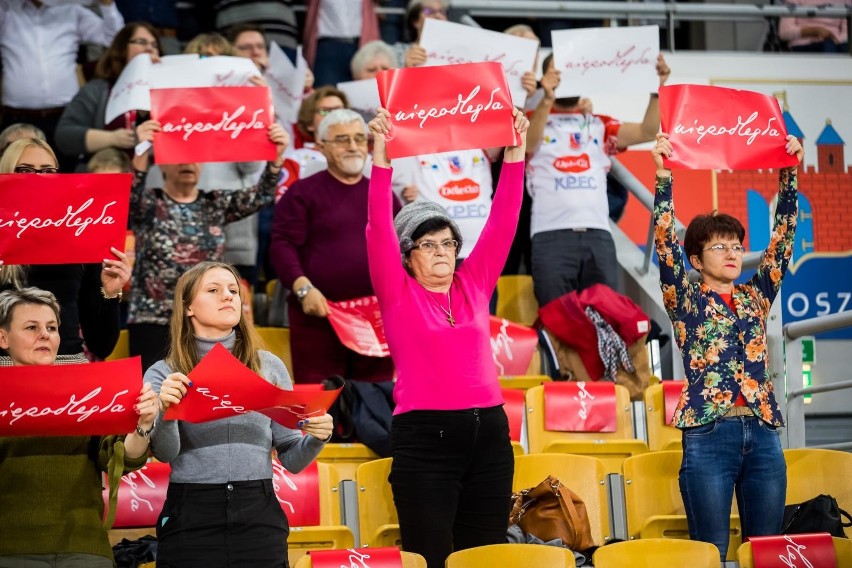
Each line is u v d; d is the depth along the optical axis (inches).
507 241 410.3
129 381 317.4
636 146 737.0
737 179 740.0
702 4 759.1
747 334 416.2
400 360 392.2
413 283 397.7
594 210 613.6
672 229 418.6
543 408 518.3
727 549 408.8
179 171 523.8
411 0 724.0
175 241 519.2
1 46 678.5
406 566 361.1
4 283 404.5
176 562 325.7
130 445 327.3
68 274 412.8
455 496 383.2
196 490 331.6
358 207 545.3
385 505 441.7
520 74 590.6
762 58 770.8
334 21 730.8
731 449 406.6
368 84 637.9
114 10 700.7
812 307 739.4
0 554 330.6
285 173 641.0
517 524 430.9
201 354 343.6
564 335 577.6
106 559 341.4
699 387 410.9
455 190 597.3
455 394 382.6
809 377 708.7
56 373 314.3
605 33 600.1
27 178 356.8
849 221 755.4
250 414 341.7
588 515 454.3
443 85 400.8
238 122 470.0
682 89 427.2
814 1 828.0
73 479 342.0
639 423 524.4
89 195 360.8
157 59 567.2
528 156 623.5
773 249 431.5
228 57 527.2
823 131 766.5
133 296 518.9
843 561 386.3
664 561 385.1
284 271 529.3
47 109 678.5
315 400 321.7
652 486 459.8
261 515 334.3
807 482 464.4
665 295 419.2
